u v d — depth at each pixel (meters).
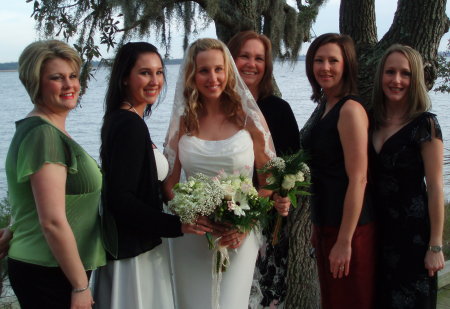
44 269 2.34
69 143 2.31
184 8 4.11
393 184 3.00
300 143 3.50
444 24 3.67
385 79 3.00
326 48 3.06
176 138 3.14
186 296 3.07
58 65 2.29
